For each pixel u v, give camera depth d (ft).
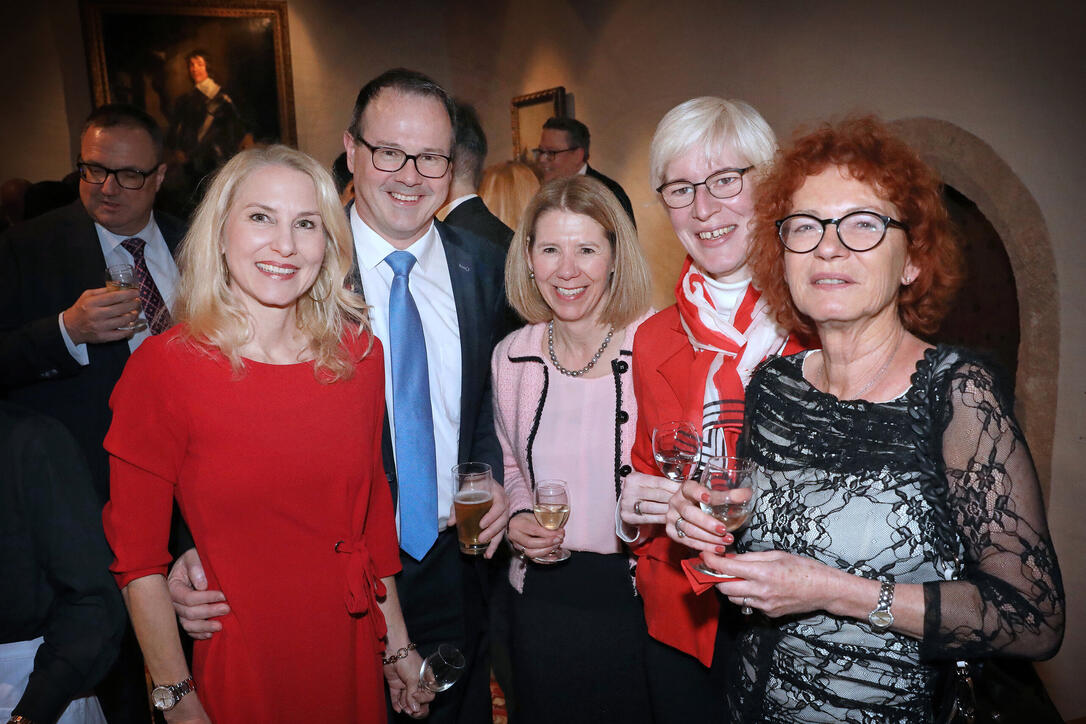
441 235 7.90
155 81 24.29
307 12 25.68
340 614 5.61
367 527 6.22
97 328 7.87
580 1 20.10
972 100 10.99
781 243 4.88
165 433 5.25
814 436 4.78
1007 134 10.60
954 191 12.60
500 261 8.29
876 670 4.48
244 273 5.31
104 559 5.05
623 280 7.09
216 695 5.31
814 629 4.64
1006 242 10.91
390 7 26.55
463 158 10.82
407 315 7.16
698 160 6.31
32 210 13.89
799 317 5.32
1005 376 4.37
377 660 5.91
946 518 4.29
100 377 8.30
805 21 13.62
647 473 6.73
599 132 20.06
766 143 6.27
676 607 6.37
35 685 4.75
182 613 5.36
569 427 7.19
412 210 7.15
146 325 8.27
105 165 8.52
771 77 14.57
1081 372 10.16
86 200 8.65
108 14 23.54
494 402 7.84
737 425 6.06
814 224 4.66
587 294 7.04
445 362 7.54
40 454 4.91
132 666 7.99
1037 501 4.13
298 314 5.76
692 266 6.73
